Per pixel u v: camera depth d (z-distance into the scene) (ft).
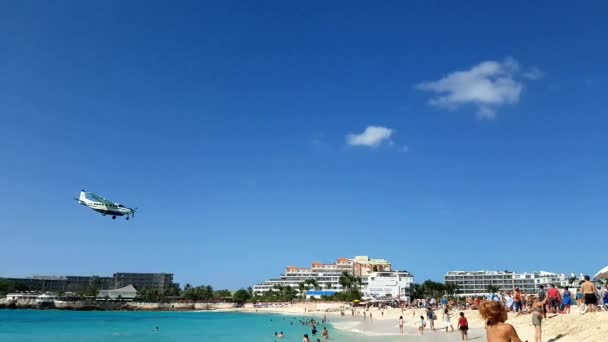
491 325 27.04
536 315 78.54
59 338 211.61
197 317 458.09
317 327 267.59
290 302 648.79
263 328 274.16
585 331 84.48
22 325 313.12
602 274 104.83
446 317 156.56
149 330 263.08
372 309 463.01
